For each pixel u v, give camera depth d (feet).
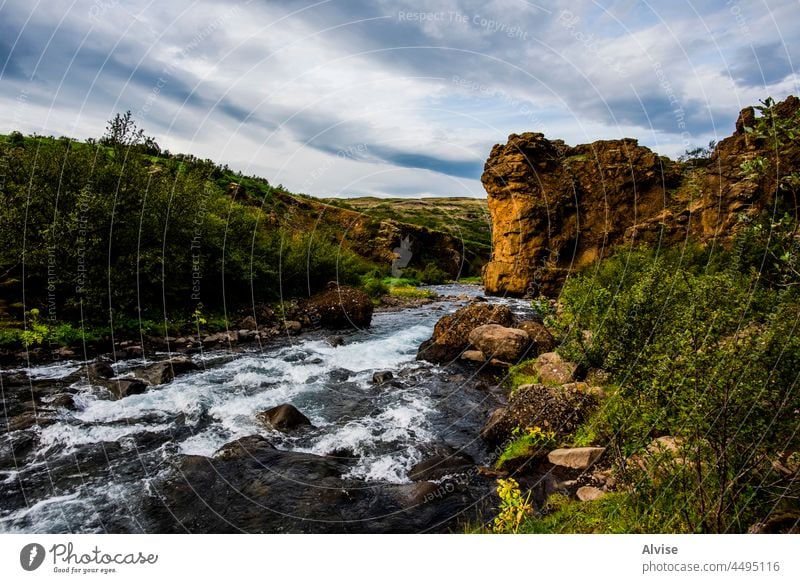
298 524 17.10
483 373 38.86
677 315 20.08
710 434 11.50
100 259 45.52
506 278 119.65
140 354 41.32
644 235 98.94
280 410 27.50
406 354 48.37
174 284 52.13
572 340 32.73
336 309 64.13
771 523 12.17
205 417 28.14
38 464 21.52
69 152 47.03
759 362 11.07
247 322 57.26
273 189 120.78
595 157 115.75
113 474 20.75
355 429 26.99
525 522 15.60
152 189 50.85
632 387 14.92
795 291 11.73
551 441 22.62
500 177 119.24
